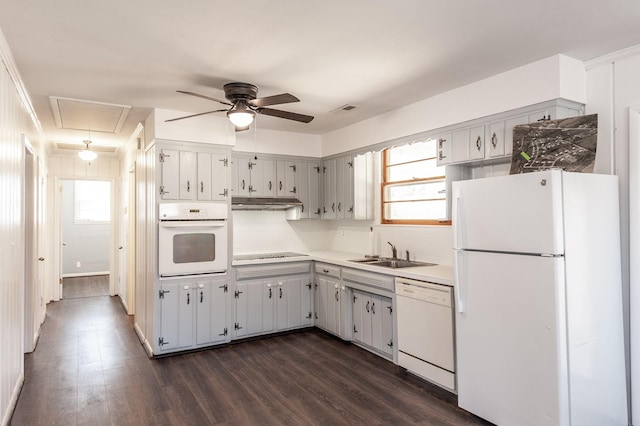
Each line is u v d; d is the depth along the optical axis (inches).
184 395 122.0
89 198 367.9
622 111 108.2
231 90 127.6
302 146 205.3
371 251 191.3
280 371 140.1
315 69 118.6
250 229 202.4
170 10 84.5
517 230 96.0
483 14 87.7
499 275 99.8
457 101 135.9
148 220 166.6
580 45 104.3
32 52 104.6
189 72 119.6
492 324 101.4
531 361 93.0
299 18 88.7
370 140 174.9
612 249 101.5
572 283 91.4
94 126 187.2
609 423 98.2
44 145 210.8
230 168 172.7
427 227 162.1
